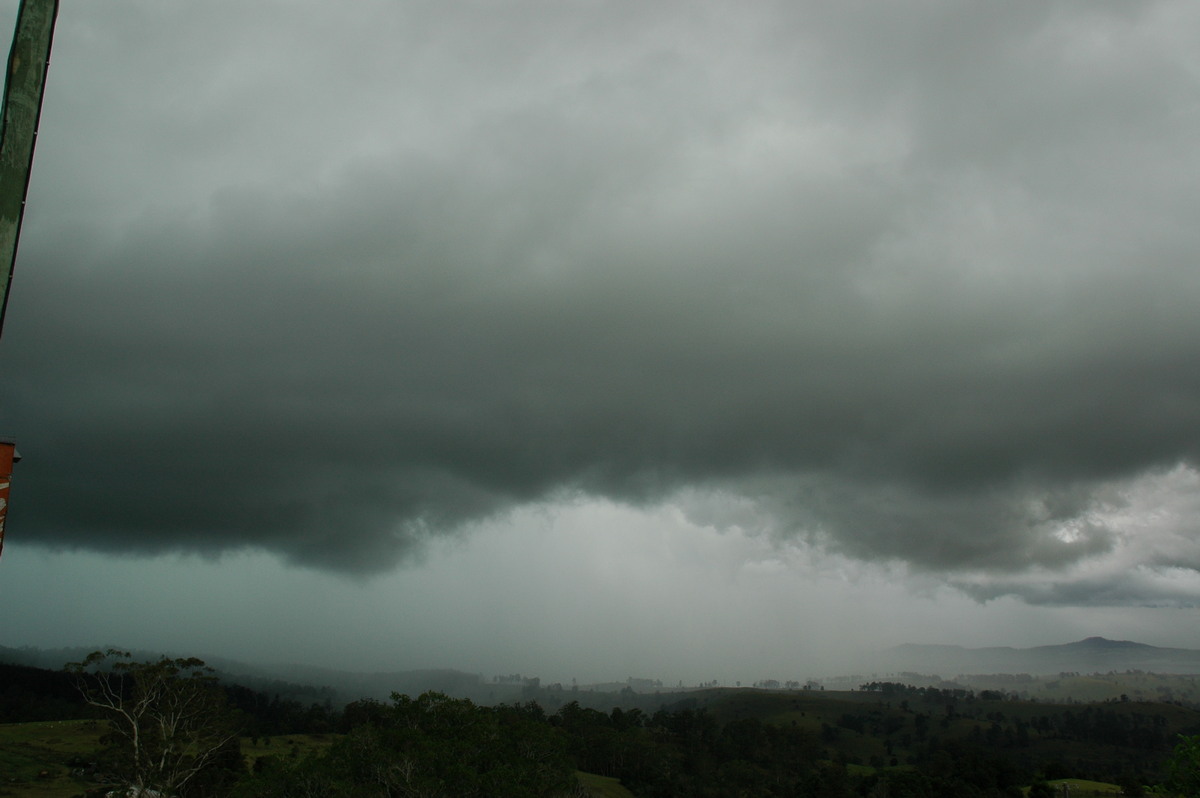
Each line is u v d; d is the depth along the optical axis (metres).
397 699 54.28
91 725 62.84
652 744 121.06
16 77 5.64
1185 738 25.05
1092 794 104.69
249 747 102.44
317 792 44.41
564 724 135.00
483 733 51.31
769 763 138.88
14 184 5.55
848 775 124.06
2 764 74.12
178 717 56.56
